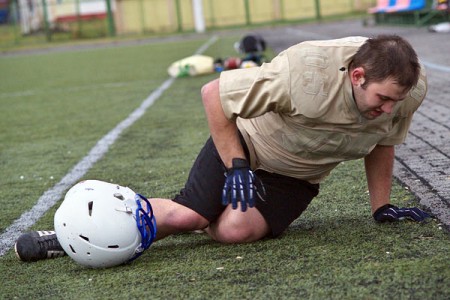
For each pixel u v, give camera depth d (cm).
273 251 704
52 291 652
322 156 702
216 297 600
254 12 6925
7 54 5638
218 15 6925
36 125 1761
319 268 645
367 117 642
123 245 677
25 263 743
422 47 2783
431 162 1036
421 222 752
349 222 783
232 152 661
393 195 884
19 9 7725
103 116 1806
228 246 736
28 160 1334
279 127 691
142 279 660
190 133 1452
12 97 2466
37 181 1155
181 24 6888
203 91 664
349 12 6875
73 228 672
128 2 6938
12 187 1127
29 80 3108
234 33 5712
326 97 637
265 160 718
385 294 573
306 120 656
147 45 5081
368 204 851
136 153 1307
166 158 1235
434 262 632
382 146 738
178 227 729
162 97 2059
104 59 3994
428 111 1461
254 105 648
